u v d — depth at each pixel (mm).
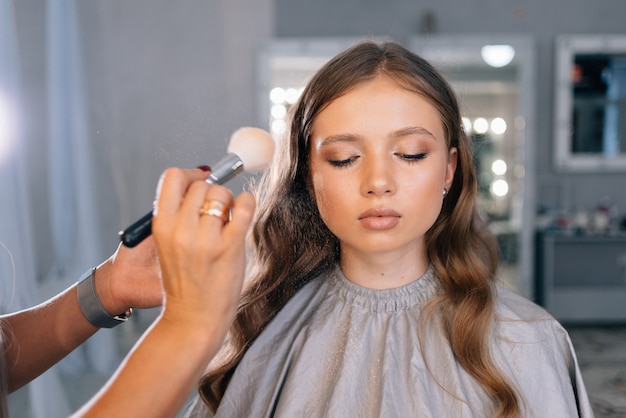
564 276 3678
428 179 649
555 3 3475
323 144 660
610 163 3557
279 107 3113
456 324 687
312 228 778
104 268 638
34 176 2453
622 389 2488
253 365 724
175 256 408
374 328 705
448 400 652
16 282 1765
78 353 2422
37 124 2473
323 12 3406
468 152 750
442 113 670
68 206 2484
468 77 3408
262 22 3043
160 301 620
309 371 695
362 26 3439
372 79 648
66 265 2465
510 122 3418
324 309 732
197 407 758
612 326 3504
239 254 418
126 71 2711
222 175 484
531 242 3480
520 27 3486
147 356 415
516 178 3443
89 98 2650
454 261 738
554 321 709
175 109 2762
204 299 416
